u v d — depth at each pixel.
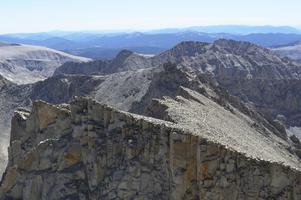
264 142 93.88
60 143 65.88
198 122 66.12
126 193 57.56
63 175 63.06
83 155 63.34
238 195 50.97
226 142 59.88
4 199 65.75
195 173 52.66
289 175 50.56
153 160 56.88
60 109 71.81
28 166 66.69
